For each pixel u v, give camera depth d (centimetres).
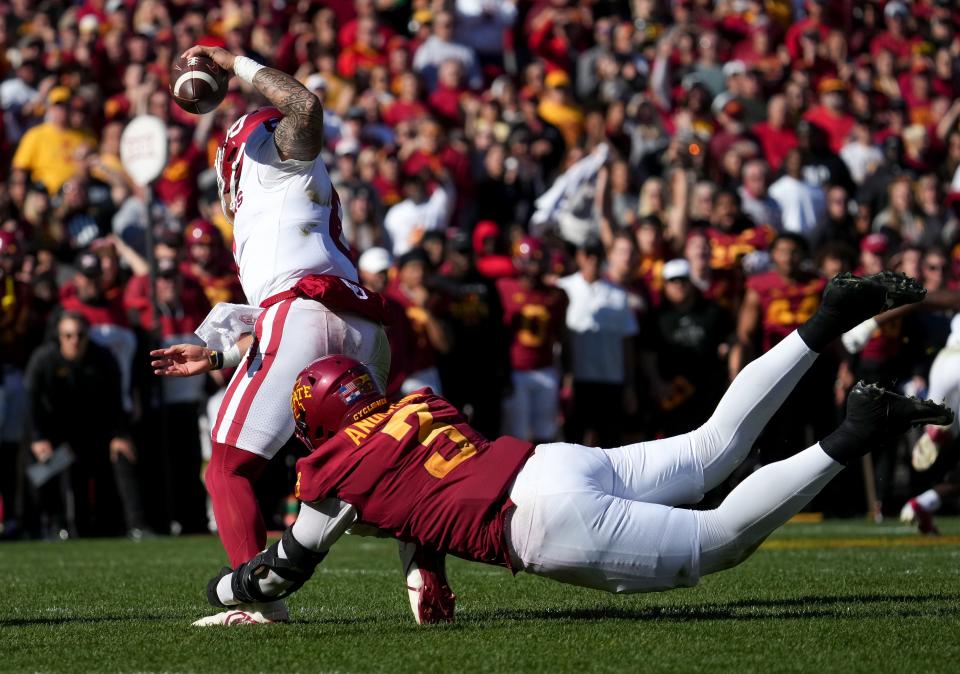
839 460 1470
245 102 4653
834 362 3912
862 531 3384
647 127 4912
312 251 1794
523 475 1515
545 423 4072
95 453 3659
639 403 4109
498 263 4216
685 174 4303
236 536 1705
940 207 4903
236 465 1727
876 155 5222
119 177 4288
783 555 2653
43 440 3591
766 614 1681
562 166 4772
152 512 3822
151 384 3803
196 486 3841
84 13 5556
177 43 5078
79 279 3709
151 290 3703
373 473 1526
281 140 1783
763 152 4928
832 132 5350
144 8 5475
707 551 1495
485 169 4747
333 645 1468
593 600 1892
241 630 1597
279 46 5266
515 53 5875
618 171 4534
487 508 1499
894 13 6481
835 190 4731
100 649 1488
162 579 2373
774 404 1570
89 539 3678
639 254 4200
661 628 1552
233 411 1727
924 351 3897
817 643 1435
